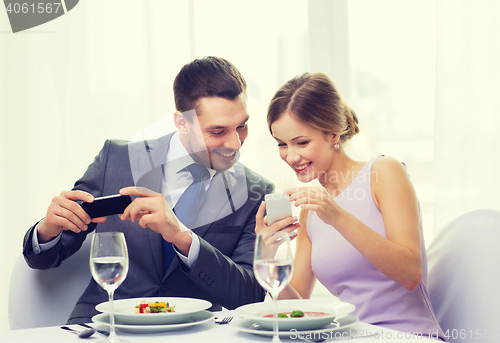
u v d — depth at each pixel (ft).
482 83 7.72
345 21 7.95
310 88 4.57
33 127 7.17
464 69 7.75
